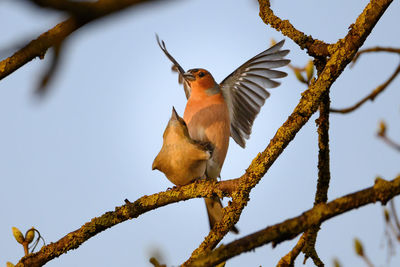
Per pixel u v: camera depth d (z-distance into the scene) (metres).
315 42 6.88
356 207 4.45
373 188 4.46
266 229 4.39
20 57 5.00
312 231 6.23
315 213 4.43
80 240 6.40
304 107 6.29
